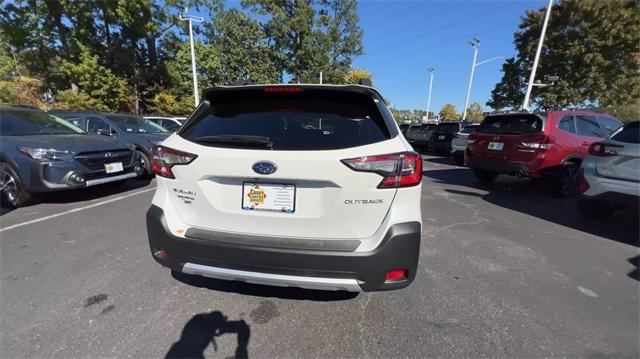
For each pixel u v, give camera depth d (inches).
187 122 90.7
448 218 188.7
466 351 79.0
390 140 77.2
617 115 1067.9
